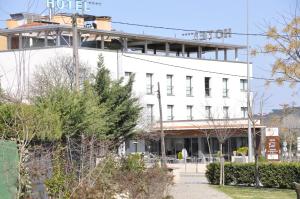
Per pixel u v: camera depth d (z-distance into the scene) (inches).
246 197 946.1
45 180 492.4
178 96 2797.7
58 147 548.7
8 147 447.2
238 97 3048.7
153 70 2687.0
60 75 1760.6
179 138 2620.6
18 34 2425.0
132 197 548.4
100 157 600.1
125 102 1090.1
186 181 1392.7
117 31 2539.4
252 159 1877.5
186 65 2849.4
